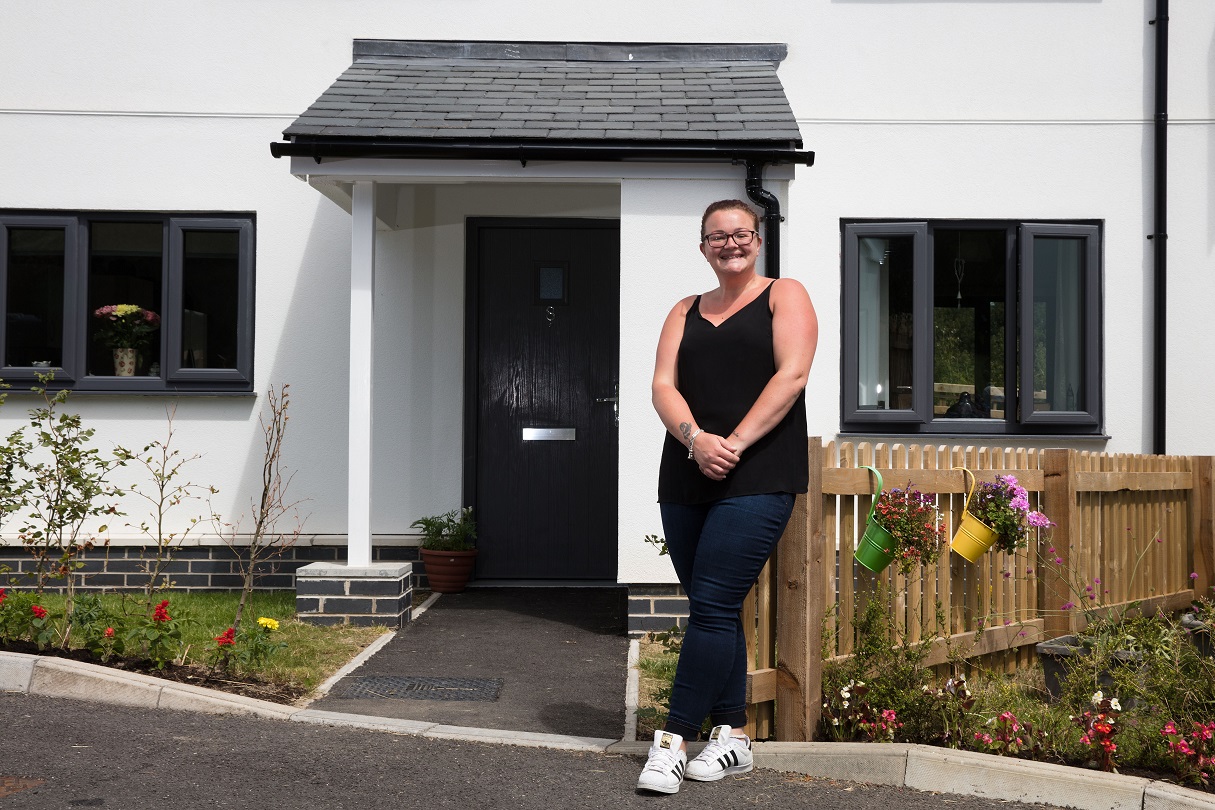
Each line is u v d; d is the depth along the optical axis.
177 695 4.89
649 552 7.17
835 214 8.97
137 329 8.94
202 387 8.91
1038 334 9.00
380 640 6.87
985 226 9.02
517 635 7.16
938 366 9.01
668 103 7.82
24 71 8.90
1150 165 9.03
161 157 8.95
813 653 4.55
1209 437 8.99
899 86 9.02
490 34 9.12
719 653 4.06
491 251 9.23
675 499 4.20
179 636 5.24
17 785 3.75
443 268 9.13
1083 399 8.97
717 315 4.30
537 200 9.22
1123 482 6.56
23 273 8.92
